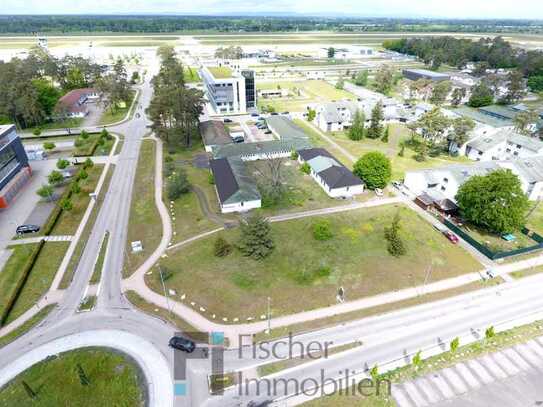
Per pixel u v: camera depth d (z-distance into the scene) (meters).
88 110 147.25
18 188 82.88
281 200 77.25
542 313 49.34
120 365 41.72
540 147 90.25
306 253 59.59
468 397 38.47
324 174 82.94
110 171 92.31
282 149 99.75
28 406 37.44
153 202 76.94
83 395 38.44
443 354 43.25
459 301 51.19
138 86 187.25
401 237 63.88
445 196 76.69
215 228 67.25
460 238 65.50
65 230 68.00
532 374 41.03
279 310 49.22
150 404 37.50
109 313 49.16
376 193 80.75
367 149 107.25
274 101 162.25
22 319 48.38
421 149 105.12
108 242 64.38
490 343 44.69
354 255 59.31
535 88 184.50
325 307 49.84
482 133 105.19
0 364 42.12
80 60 180.25
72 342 44.88
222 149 97.06
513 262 59.25
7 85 118.38
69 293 52.78
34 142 113.25
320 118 127.31
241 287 52.56
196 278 54.47
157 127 105.88
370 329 46.59
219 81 137.62
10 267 57.97
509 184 60.97
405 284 53.94
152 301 50.94
